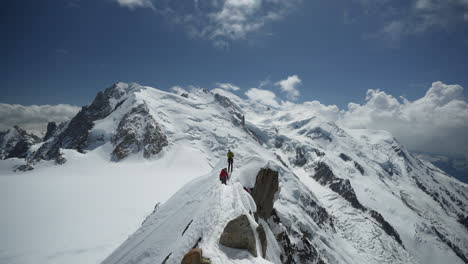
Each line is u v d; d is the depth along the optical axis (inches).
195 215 854.5
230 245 549.3
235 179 1118.4
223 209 677.9
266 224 1064.8
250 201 866.1
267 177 1139.9
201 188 1233.4
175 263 563.8
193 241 591.5
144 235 1253.7
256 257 534.6
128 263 1039.0
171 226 1045.8
